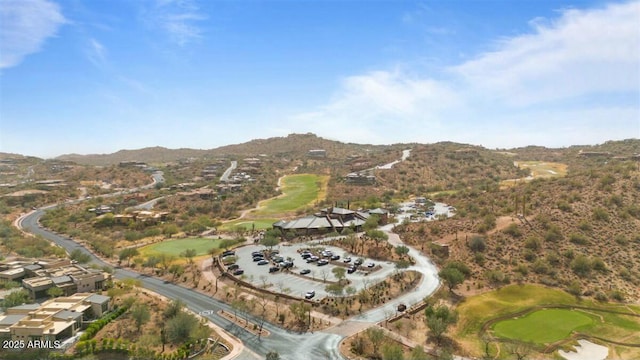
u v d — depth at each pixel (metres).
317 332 97.75
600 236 144.50
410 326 99.88
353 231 188.38
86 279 122.88
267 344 92.50
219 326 102.56
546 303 112.44
